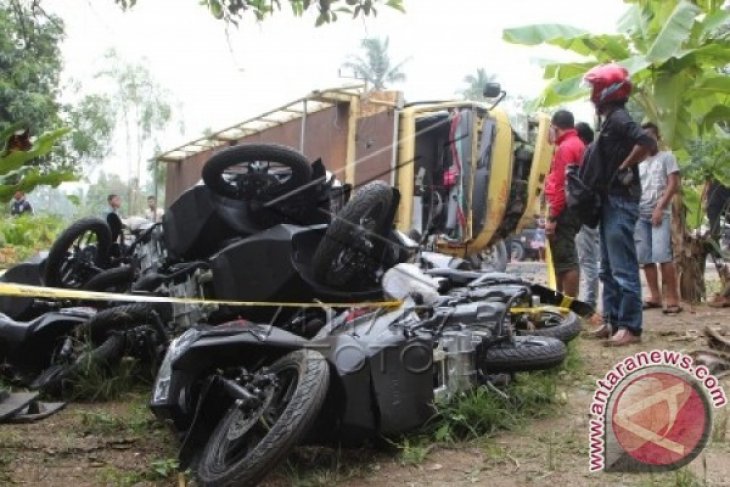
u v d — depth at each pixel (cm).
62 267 652
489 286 514
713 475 369
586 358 607
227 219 529
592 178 618
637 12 854
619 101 612
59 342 591
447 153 896
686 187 1002
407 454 404
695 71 824
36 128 1753
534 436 435
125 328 567
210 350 411
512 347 479
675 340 658
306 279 493
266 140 1084
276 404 377
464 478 382
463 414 432
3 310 655
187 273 544
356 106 884
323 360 378
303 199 523
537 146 1095
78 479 398
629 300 634
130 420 495
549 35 863
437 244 872
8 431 477
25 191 479
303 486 378
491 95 571
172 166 1422
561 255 748
